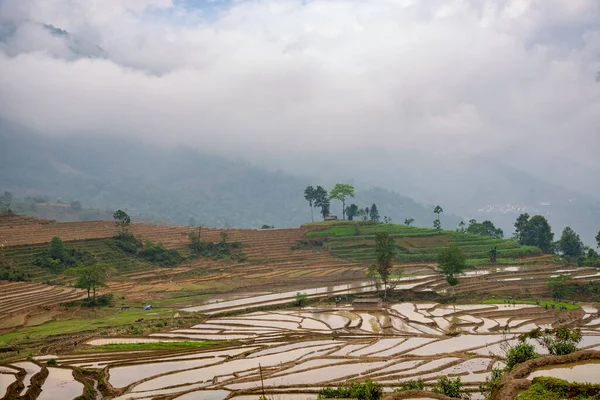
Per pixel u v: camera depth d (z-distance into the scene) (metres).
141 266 145.62
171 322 88.31
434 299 110.88
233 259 161.62
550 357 35.19
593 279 117.62
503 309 97.56
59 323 89.69
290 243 179.50
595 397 27.92
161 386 51.22
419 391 36.56
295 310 102.19
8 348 70.56
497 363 54.72
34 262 129.62
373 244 176.75
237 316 95.88
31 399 47.84
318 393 44.03
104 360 62.50
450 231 191.50
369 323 88.56
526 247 167.25
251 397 45.47
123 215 159.88
